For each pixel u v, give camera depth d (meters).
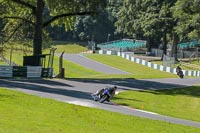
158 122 32.41
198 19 127.56
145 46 188.38
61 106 33.66
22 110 29.12
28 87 47.91
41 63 69.94
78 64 115.88
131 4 162.25
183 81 82.56
